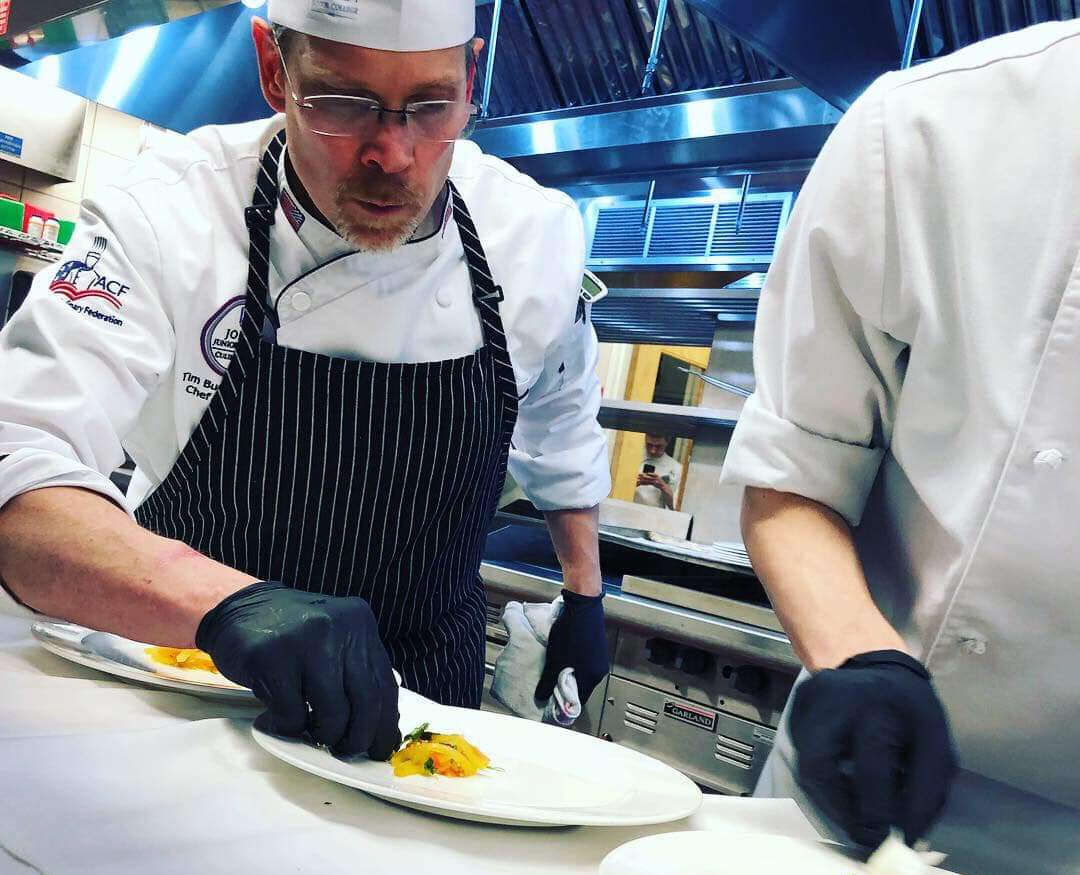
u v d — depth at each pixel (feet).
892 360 2.78
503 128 9.71
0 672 2.72
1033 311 2.38
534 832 2.12
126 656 2.94
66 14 10.34
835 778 1.94
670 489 11.70
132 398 3.32
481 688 4.54
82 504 2.67
